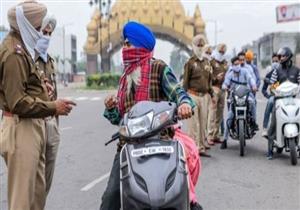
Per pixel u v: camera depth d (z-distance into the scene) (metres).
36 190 4.81
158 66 4.37
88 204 6.77
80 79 100.38
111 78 47.97
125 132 3.81
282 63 9.40
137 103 4.07
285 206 6.56
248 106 10.16
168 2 69.50
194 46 9.91
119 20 67.38
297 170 8.62
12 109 4.38
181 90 4.32
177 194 3.51
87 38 66.94
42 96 4.62
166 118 3.81
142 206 3.47
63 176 8.39
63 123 16.97
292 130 8.80
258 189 7.41
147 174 3.52
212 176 8.23
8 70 4.35
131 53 4.38
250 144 11.40
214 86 11.32
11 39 4.49
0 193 7.30
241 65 10.76
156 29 69.94
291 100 9.09
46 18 4.62
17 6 4.50
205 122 9.96
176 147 3.75
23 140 4.50
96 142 12.29
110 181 4.14
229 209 6.44
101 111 22.09
